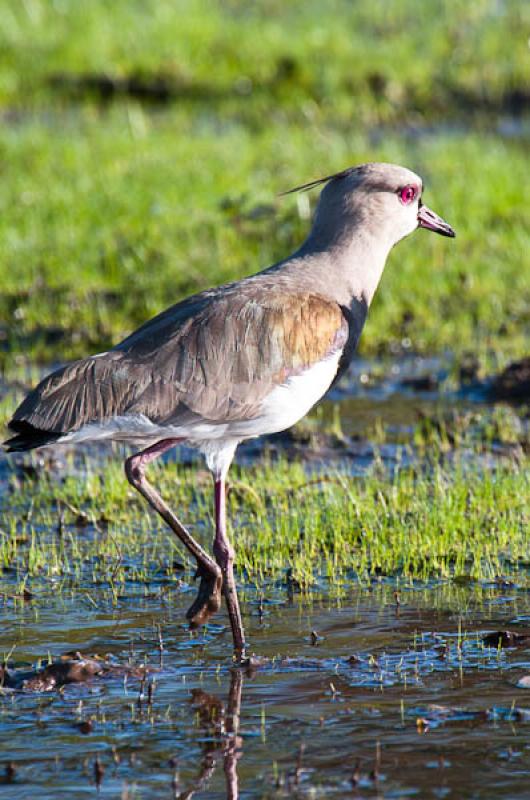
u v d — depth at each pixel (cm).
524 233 2075
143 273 1953
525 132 2928
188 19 3603
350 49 3397
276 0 3888
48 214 2188
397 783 755
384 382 1656
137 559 1134
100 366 923
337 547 1127
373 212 1045
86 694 873
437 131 2948
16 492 1307
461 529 1155
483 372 1650
